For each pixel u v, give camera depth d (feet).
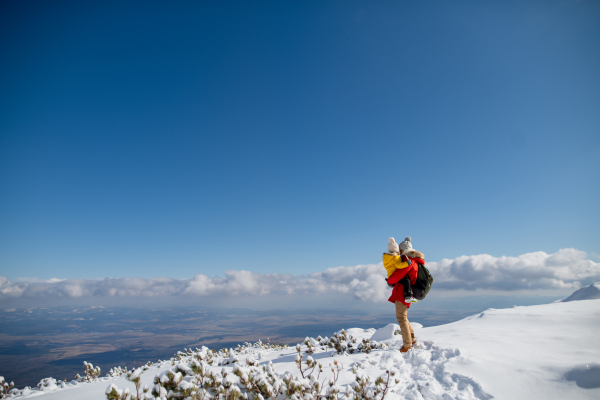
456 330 18.30
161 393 8.72
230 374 9.53
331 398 9.86
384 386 11.11
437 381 11.57
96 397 12.89
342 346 18.42
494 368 11.41
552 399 9.20
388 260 16.31
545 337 14.08
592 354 11.30
